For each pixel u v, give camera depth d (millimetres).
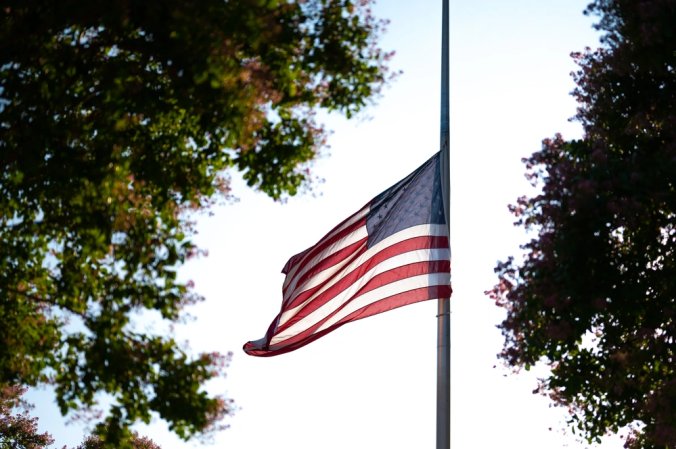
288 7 20938
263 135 22750
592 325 29641
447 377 25234
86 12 19578
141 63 21375
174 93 20969
